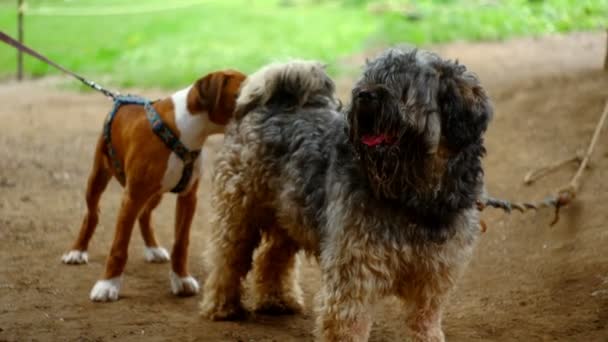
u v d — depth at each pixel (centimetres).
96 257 955
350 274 604
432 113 552
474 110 564
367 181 590
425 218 588
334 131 655
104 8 3284
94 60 2489
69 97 2056
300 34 2716
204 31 2808
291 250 789
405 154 560
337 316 610
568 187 886
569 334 708
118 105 859
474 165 595
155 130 802
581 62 1958
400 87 548
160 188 816
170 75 2211
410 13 2814
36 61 2478
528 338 708
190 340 711
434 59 566
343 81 2033
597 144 1216
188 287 847
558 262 883
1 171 1343
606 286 793
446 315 785
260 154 709
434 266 604
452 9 2859
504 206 801
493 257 952
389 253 593
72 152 1504
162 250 967
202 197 1257
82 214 1134
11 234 1024
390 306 822
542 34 2550
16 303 791
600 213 970
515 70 1947
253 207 739
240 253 767
